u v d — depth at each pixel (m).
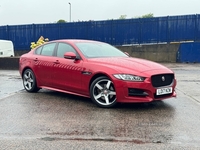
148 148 3.07
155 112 4.67
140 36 18.14
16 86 7.80
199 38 17.64
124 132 3.60
